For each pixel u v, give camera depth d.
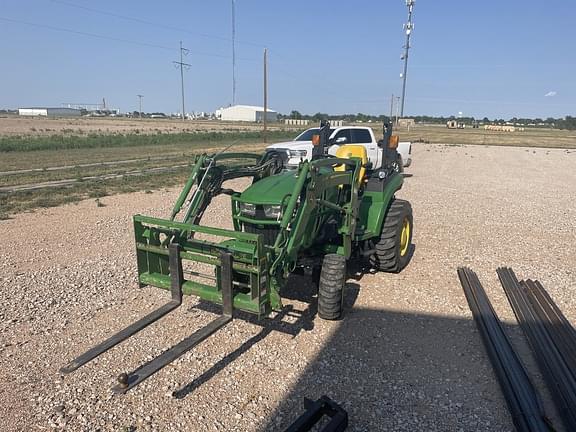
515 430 3.04
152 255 4.00
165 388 3.44
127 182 13.94
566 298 5.23
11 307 4.71
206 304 4.86
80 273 5.74
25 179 14.23
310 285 5.43
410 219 6.12
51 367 3.67
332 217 4.81
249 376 3.60
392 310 4.85
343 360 3.85
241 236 3.43
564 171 19.50
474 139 49.28
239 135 40.88
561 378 3.49
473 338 4.27
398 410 3.22
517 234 8.11
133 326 3.48
